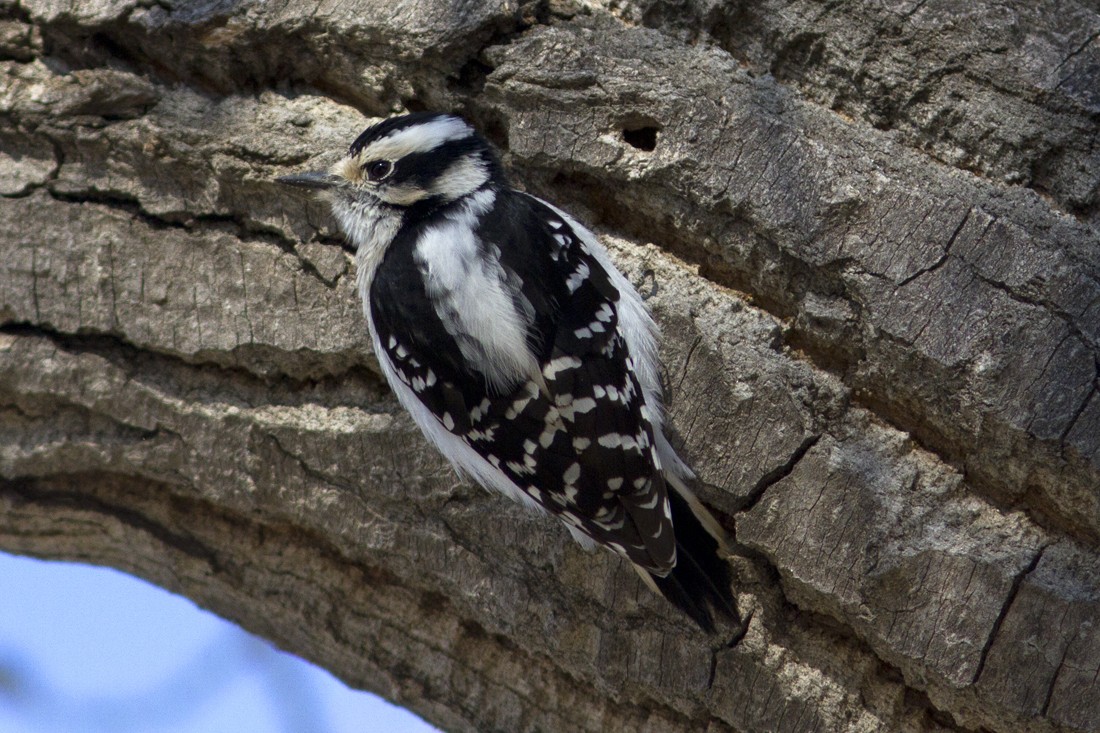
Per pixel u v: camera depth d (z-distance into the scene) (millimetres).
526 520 8008
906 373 7086
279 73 8578
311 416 8430
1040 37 7375
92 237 8602
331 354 8344
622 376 7629
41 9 8477
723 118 7441
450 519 8188
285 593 9219
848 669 7422
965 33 7410
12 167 8688
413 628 8797
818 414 7363
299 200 8312
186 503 9297
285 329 8391
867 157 7324
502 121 8211
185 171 8414
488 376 7742
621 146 7688
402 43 7922
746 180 7367
